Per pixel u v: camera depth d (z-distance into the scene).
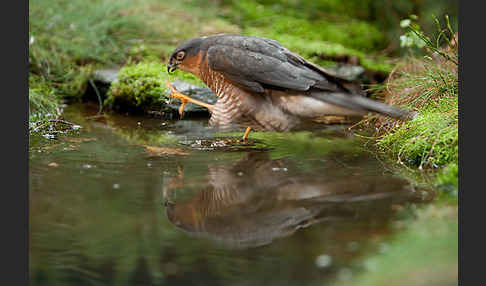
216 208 7.13
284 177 8.20
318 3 17.70
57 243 6.17
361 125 11.11
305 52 13.37
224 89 9.30
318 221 6.66
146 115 12.02
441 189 7.64
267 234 6.37
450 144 8.52
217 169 8.57
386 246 5.95
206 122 11.52
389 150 9.45
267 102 9.10
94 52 13.41
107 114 12.00
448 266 5.52
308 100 8.70
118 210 7.04
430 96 9.95
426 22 15.54
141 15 14.79
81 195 7.45
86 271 5.61
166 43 14.16
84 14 14.11
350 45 15.44
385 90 11.95
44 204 7.14
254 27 15.60
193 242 6.22
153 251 6.01
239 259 5.81
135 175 8.26
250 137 10.36
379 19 17.44
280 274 5.48
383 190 7.63
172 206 7.16
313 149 9.62
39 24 13.50
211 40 9.36
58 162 8.73
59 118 11.39
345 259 5.71
